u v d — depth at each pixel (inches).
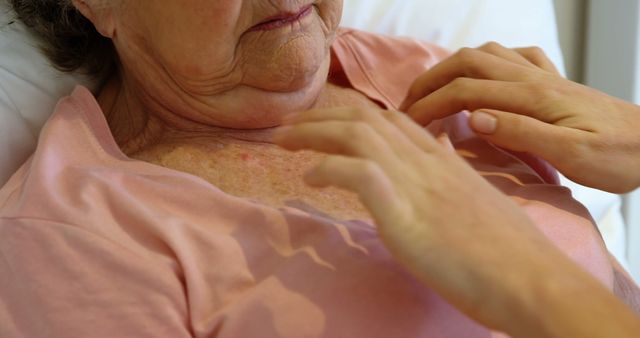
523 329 23.1
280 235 28.0
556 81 32.3
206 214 28.3
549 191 31.8
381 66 37.2
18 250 27.0
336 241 27.9
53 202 27.3
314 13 30.0
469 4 44.3
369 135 24.8
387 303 26.7
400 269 27.3
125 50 31.2
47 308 26.4
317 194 30.6
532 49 35.5
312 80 31.6
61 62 34.5
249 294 27.0
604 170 30.6
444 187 24.6
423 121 33.4
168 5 28.5
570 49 53.5
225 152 31.6
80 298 26.4
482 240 23.8
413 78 37.0
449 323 26.6
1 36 34.5
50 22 34.0
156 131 32.6
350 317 26.5
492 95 32.0
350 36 37.5
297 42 29.6
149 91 32.0
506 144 31.4
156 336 26.4
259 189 30.7
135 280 26.6
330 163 24.5
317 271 27.2
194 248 27.3
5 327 26.7
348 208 30.3
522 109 31.8
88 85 35.0
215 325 26.8
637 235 49.9
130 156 32.0
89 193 27.6
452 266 23.6
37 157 28.6
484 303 23.4
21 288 26.7
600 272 29.9
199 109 31.3
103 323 26.3
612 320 22.5
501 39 44.6
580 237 30.1
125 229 27.4
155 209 28.2
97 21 30.9
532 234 24.4
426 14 43.8
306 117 25.8
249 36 29.4
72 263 26.6
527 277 23.2
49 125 29.9
